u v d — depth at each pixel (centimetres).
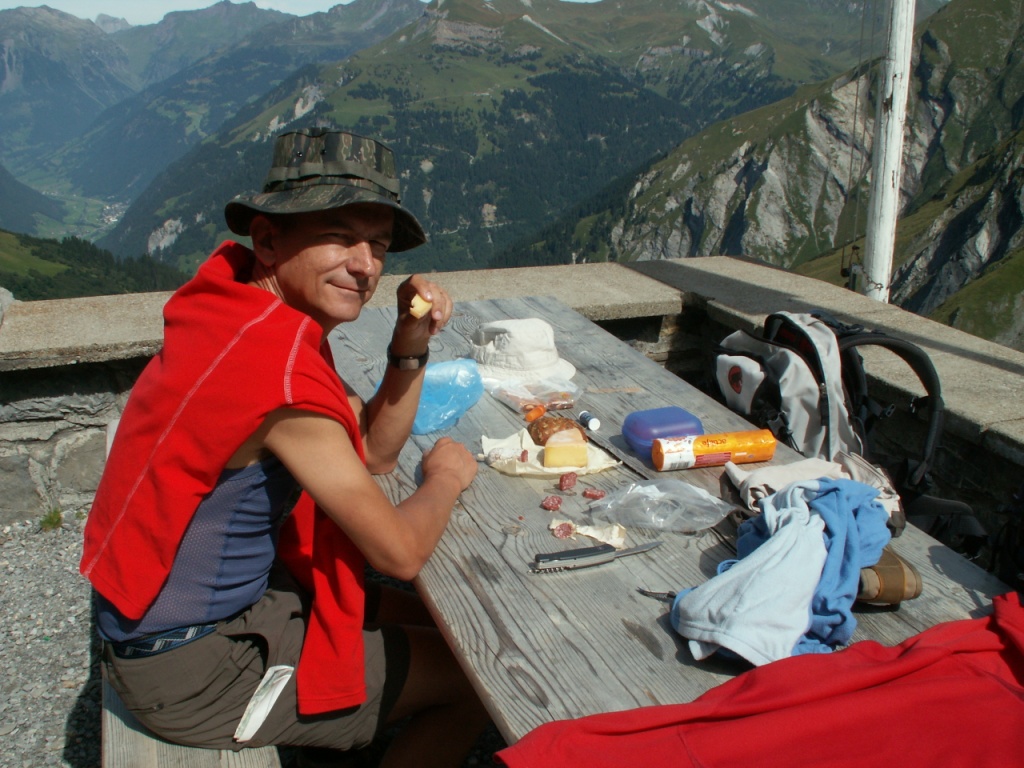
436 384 254
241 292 139
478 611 161
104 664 161
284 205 139
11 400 380
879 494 188
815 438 268
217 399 131
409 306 195
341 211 147
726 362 300
